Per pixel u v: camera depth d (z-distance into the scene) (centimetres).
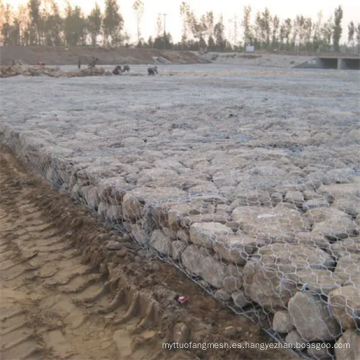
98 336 316
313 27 9269
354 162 593
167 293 339
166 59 7025
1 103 1309
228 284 323
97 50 6788
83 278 390
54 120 965
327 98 1466
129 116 1023
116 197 462
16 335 315
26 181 650
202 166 570
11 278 391
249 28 9588
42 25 8231
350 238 346
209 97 1488
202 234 342
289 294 279
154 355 291
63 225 493
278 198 445
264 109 1127
